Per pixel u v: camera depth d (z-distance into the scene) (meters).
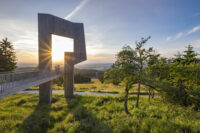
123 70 8.45
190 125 6.17
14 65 22.86
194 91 7.15
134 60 9.18
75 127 6.33
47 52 13.34
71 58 15.34
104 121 7.35
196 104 7.22
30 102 12.09
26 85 6.96
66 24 14.84
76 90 21.02
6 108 9.72
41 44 13.23
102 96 14.58
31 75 8.87
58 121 7.52
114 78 9.34
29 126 6.63
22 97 14.07
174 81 8.59
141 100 13.34
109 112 9.49
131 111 9.45
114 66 9.27
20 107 10.27
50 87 12.72
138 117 8.02
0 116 7.77
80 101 12.92
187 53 15.13
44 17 13.34
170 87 7.60
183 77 7.84
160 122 6.62
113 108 10.34
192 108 7.39
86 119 7.70
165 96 7.90
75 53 15.42
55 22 13.85
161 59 9.25
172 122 6.61
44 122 7.13
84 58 15.65
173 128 5.79
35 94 15.98
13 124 6.67
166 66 8.49
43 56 13.23
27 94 16.17
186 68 7.82
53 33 13.67
